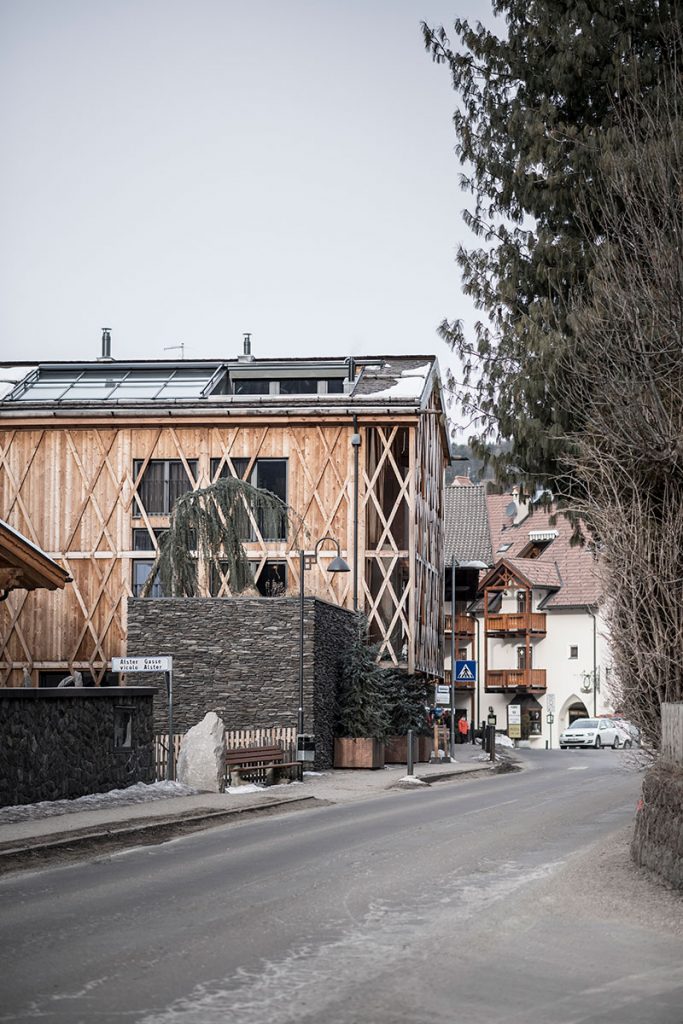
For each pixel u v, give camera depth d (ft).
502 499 324.19
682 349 56.54
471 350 99.35
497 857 54.19
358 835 63.41
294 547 152.87
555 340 88.89
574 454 85.81
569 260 92.68
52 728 76.79
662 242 59.31
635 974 31.68
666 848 45.24
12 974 30.99
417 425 155.94
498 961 33.12
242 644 121.70
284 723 119.96
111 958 32.96
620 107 88.79
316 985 29.99
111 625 155.33
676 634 53.01
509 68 99.86
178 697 122.52
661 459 54.08
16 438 158.81
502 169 97.50
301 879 47.78
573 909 40.63
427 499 169.27
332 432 154.92
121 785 85.05
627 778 109.81
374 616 152.35
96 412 156.46
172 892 44.57
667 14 91.35
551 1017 27.12
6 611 156.66
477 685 276.00
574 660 276.82
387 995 29.01
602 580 55.88
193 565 133.69
